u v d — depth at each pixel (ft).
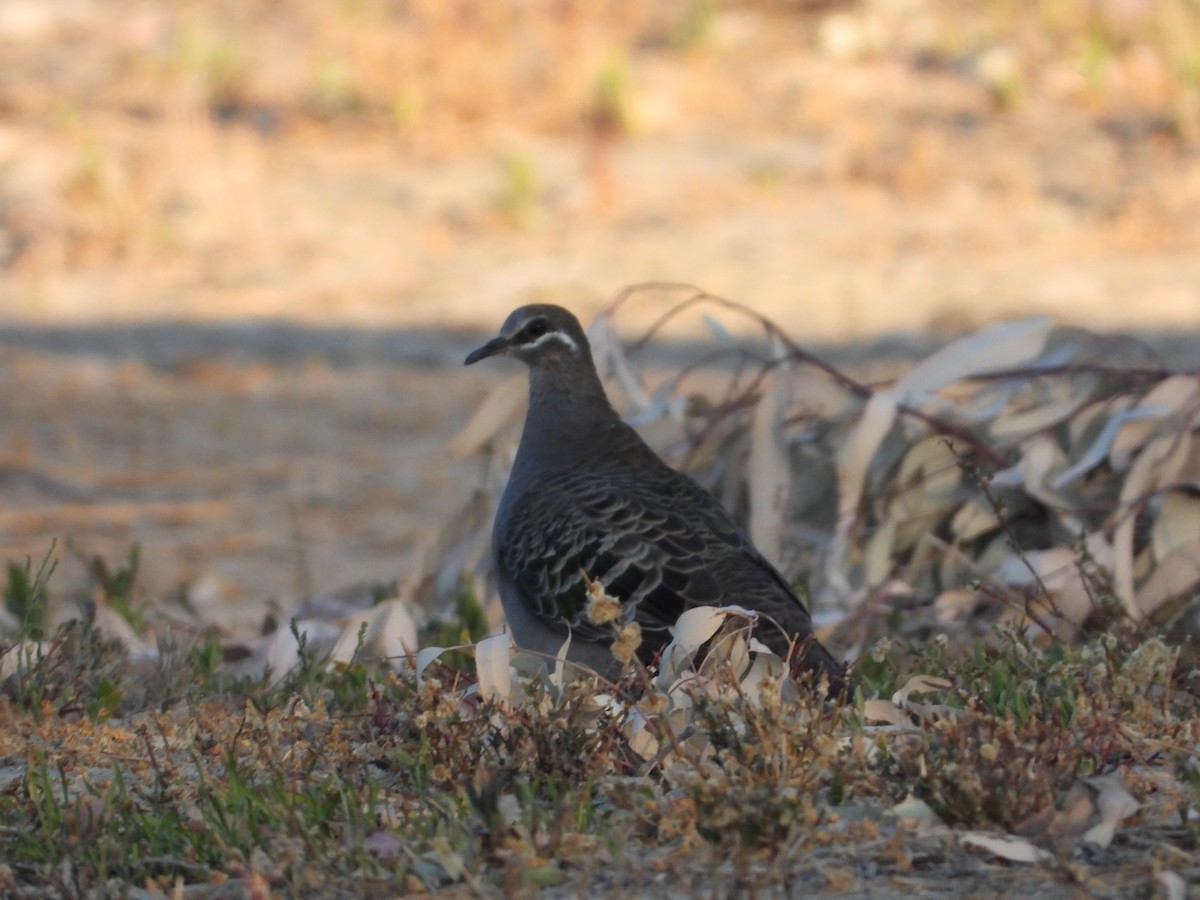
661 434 49.24
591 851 22.11
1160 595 35.45
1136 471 37.91
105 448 72.69
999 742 23.24
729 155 110.93
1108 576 32.76
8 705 29.76
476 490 43.96
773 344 42.86
